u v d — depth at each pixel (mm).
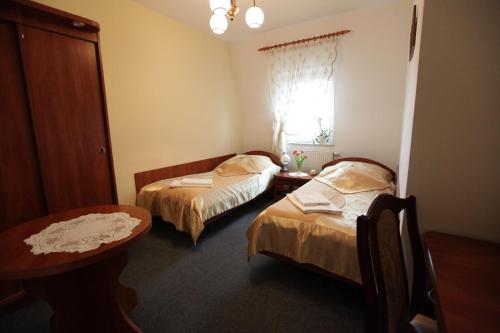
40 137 1659
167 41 2988
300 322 1462
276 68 3674
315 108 3541
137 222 1351
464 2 931
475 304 684
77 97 1835
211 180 2865
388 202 908
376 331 771
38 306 1658
